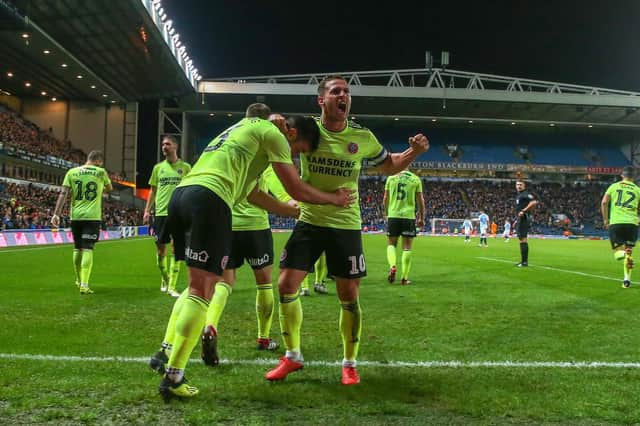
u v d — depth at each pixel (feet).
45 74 114.62
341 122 10.58
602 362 11.48
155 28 92.07
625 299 21.31
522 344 13.19
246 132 9.89
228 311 18.02
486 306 19.30
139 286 24.71
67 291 22.44
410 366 11.06
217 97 138.92
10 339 13.05
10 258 40.63
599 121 157.99
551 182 174.19
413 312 17.93
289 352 10.28
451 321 16.29
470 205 163.12
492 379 10.14
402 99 141.08
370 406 8.54
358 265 10.35
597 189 172.04
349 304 10.15
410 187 26.48
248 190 10.66
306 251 10.59
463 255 51.16
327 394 9.15
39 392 8.99
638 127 157.58
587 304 19.89
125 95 135.13
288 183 9.61
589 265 40.11
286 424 7.75
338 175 10.61
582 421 8.04
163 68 114.11
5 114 113.60
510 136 176.86
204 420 7.87
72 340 13.04
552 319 16.72
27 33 88.94
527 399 8.96
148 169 145.48
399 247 66.59
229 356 11.91
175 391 8.72
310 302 20.29
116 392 9.05
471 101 141.59
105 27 91.86
